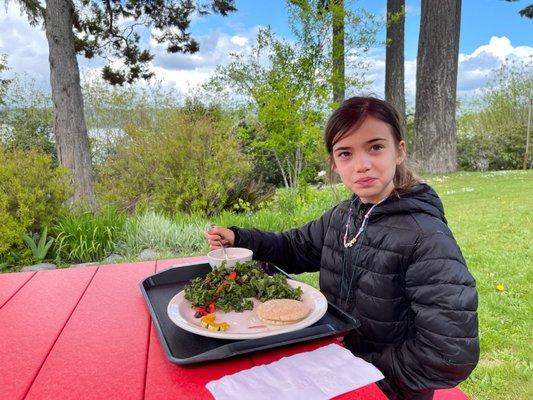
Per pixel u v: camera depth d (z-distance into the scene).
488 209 6.68
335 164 1.24
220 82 9.25
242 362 0.93
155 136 6.45
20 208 4.46
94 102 12.37
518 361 2.45
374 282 1.19
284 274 1.47
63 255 4.54
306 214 5.25
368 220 1.22
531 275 3.73
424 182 1.26
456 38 12.16
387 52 13.51
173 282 1.50
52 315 1.24
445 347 1.00
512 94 14.81
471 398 2.16
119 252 4.57
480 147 14.05
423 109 12.39
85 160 7.85
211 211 6.02
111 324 1.16
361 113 1.13
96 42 9.99
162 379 0.88
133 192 6.39
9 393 0.86
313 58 6.60
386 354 1.11
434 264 1.06
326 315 1.15
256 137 7.24
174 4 9.89
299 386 0.82
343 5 6.82
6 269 4.24
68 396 0.84
